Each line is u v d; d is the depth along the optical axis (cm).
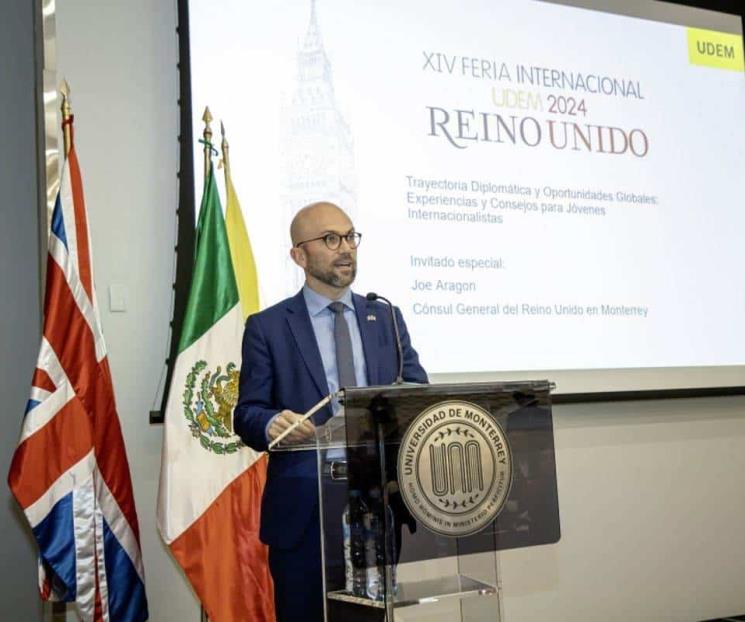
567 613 333
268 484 212
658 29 371
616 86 358
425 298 310
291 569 203
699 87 377
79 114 277
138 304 280
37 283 279
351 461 147
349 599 149
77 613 257
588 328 338
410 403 151
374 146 309
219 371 261
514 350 323
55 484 234
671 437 359
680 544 355
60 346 240
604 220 347
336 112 304
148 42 288
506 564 327
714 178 373
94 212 277
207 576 249
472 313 317
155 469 278
